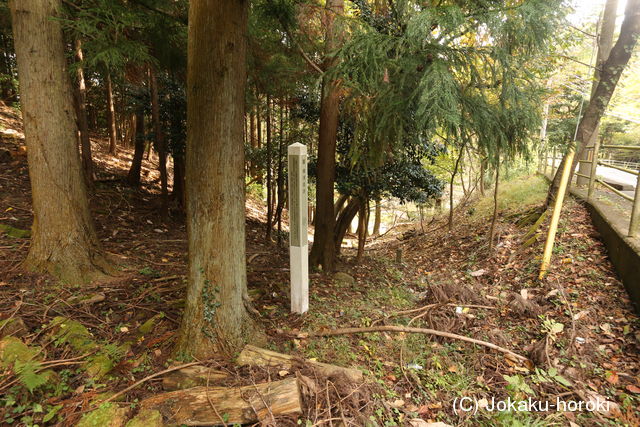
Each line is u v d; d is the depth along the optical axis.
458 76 3.39
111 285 4.06
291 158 3.76
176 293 4.05
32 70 3.75
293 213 3.82
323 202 5.63
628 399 2.71
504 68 3.07
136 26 4.71
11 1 3.69
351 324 3.89
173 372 2.71
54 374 2.55
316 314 4.00
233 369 2.78
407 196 6.79
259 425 2.32
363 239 6.59
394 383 3.02
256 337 3.19
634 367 3.00
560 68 7.67
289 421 2.36
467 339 3.52
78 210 4.12
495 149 3.64
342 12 4.93
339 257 6.79
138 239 6.11
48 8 3.78
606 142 18.80
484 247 6.29
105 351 2.88
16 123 9.56
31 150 3.87
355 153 4.55
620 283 3.98
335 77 3.57
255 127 12.24
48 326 3.08
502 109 3.53
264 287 4.67
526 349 3.44
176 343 3.00
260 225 9.85
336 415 2.47
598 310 3.73
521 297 4.11
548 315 3.87
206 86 2.70
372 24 4.76
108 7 3.71
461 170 9.52
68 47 7.22
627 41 5.45
